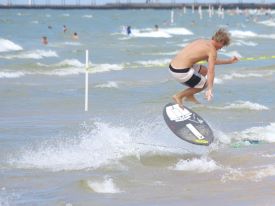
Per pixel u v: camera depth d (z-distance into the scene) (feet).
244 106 177.68
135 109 177.68
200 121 115.03
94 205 83.92
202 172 102.06
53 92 216.33
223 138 129.80
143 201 85.61
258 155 114.73
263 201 84.07
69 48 485.56
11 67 315.37
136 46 523.70
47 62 355.15
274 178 96.78
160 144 121.80
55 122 153.38
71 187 93.15
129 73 297.53
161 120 153.58
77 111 174.29
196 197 87.15
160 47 500.33
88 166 106.22
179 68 105.09
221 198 86.33
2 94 207.31
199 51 104.01
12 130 140.56
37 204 84.48
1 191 91.04
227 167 105.81
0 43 456.04
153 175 100.68
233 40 623.36
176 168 105.40
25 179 97.91
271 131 137.59
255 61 367.04
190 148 119.34
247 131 138.10
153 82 250.98
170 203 84.48
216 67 322.75
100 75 288.51
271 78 272.72
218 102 190.19
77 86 236.22
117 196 88.43
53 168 105.09
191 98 112.16
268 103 191.01
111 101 196.13
